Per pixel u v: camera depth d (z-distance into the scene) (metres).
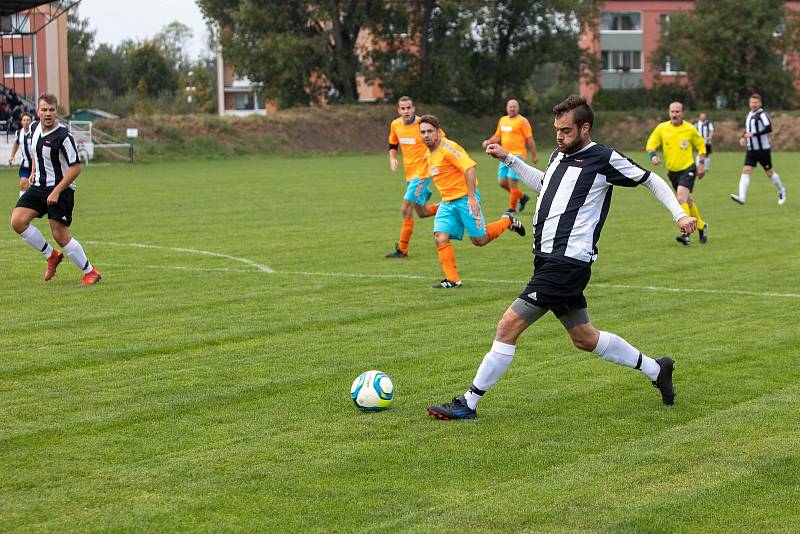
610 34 87.00
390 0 67.31
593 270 14.48
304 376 8.55
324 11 65.50
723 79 72.12
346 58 67.88
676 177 17.67
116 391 8.10
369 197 28.58
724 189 30.11
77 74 111.44
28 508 5.59
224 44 67.06
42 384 8.34
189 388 8.16
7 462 6.37
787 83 71.31
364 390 7.44
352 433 6.95
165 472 6.16
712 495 5.73
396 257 16.09
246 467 6.25
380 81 68.75
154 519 5.43
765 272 14.21
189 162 51.97
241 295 12.63
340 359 9.16
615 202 26.23
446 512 5.50
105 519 5.43
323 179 36.84
